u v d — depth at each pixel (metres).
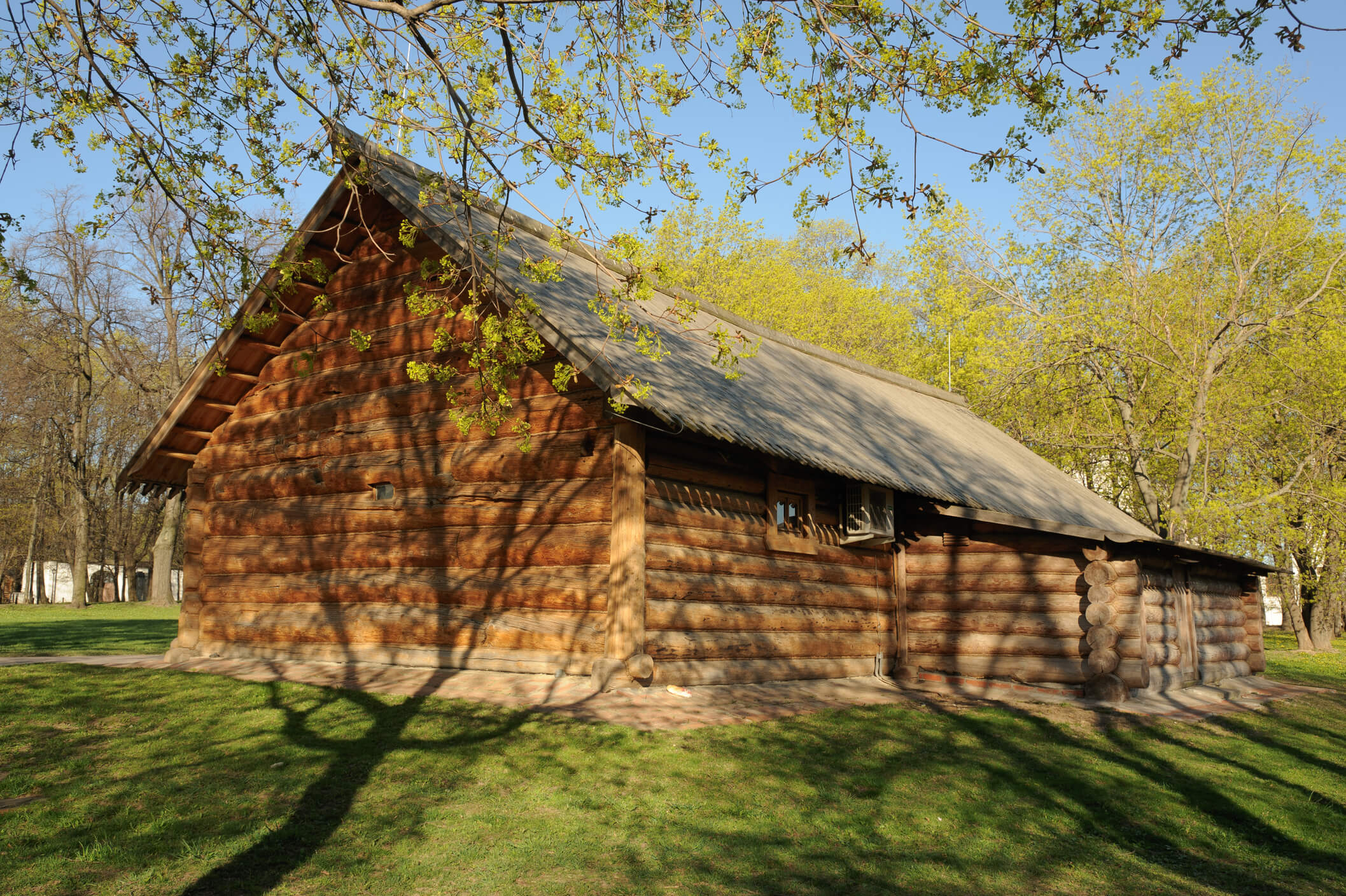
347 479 11.98
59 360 37.19
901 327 39.56
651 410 8.64
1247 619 18.81
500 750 7.29
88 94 6.62
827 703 10.26
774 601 11.51
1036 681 12.70
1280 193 24.30
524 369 10.68
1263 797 7.70
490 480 10.74
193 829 5.59
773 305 38.19
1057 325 25.02
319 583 11.98
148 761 7.06
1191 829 6.71
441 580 10.90
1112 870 5.77
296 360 12.98
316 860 5.17
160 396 36.53
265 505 12.98
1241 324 23.53
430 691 9.38
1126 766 8.40
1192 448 23.59
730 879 5.17
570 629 9.79
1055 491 18.62
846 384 17.34
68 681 10.29
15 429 39.94
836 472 10.66
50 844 5.30
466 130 6.42
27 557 48.25
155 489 15.20
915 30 6.37
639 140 6.66
